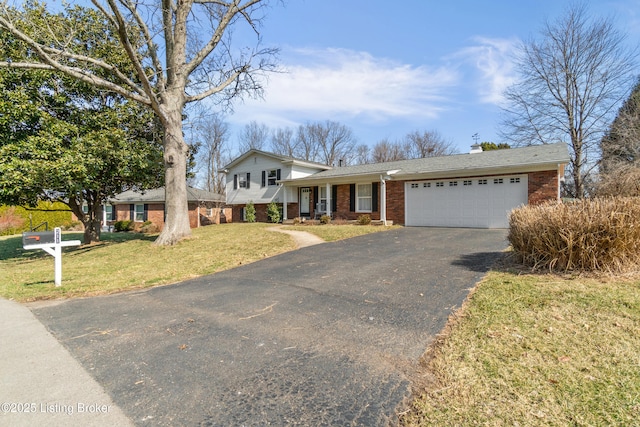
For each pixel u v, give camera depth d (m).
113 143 11.66
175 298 5.04
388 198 16.28
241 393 2.40
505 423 1.97
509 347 2.91
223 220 28.23
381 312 3.98
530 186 12.40
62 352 3.19
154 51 10.44
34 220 25.12
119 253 10.51
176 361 2.94
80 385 2.56
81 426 2.04
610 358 2.65
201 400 2.33
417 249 8.14
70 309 4.72
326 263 6.97
